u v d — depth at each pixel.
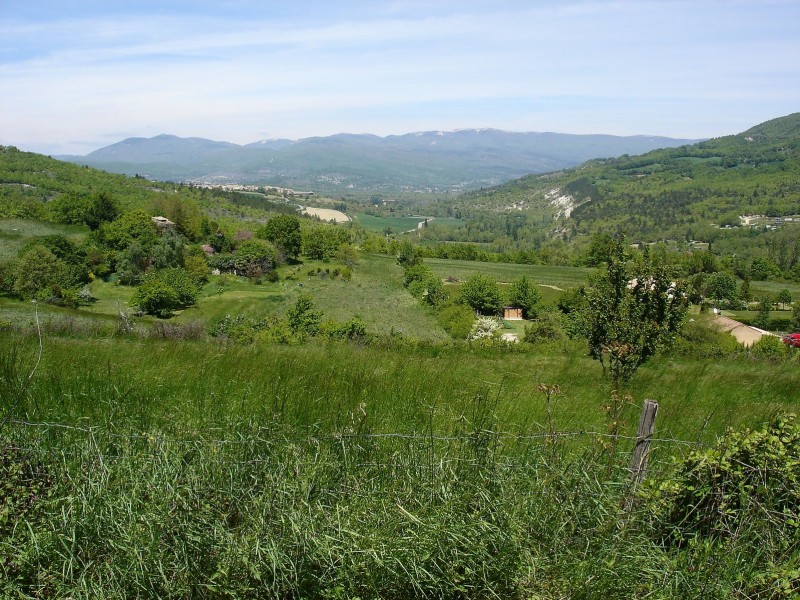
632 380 10.06
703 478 3.64
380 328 58.31
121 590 2.91
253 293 71.50
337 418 4.85
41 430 4.02
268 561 3.01
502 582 3.11
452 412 5.20
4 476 3.51
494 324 55.34
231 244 100.50
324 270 90.38
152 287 54.50
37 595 2.92
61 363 7.21
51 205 99.19
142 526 3.18
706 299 75.00
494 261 133.38
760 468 3.56
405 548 3.05
